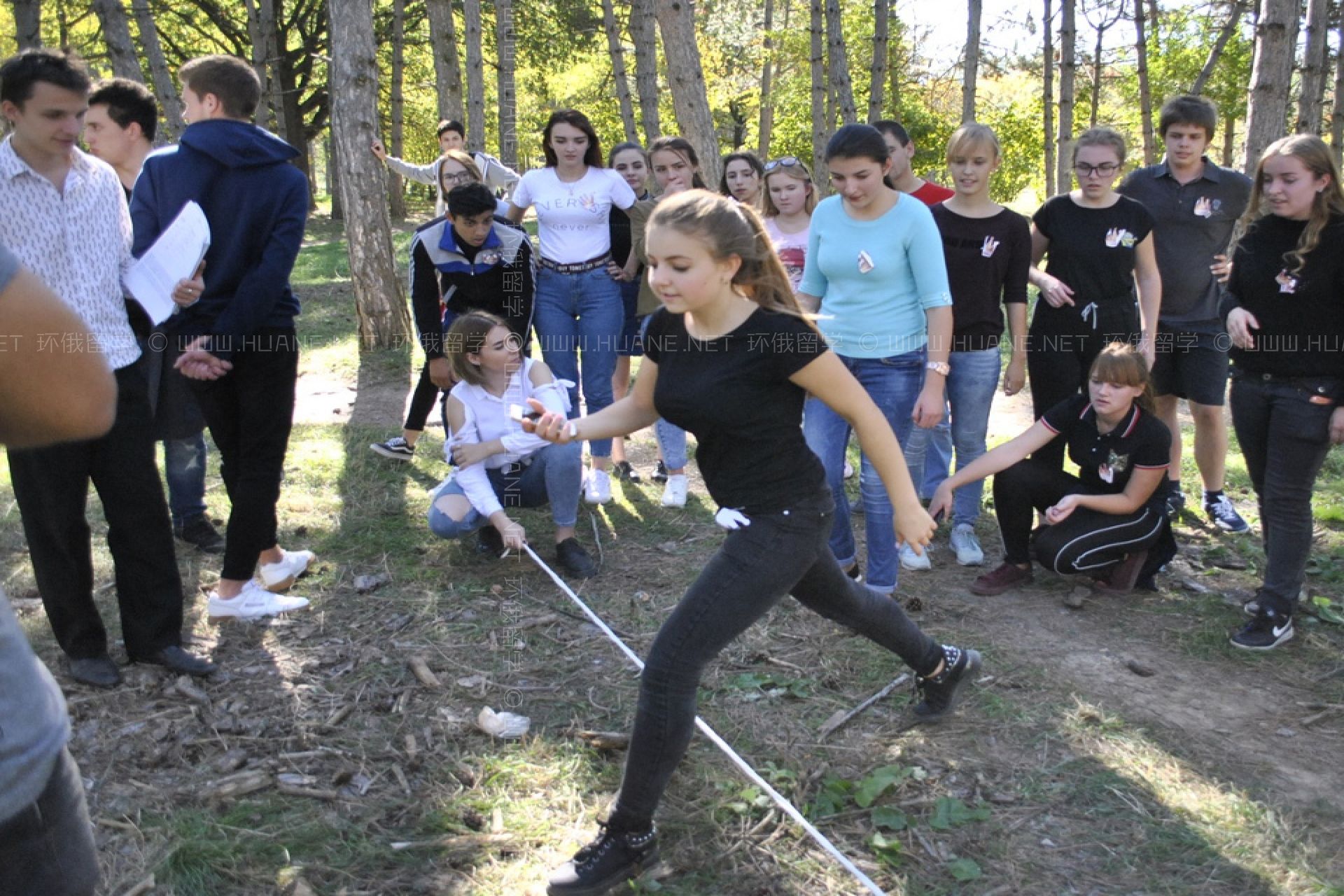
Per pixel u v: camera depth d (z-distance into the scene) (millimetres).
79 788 1584
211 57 3717
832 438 4344
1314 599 4305
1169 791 3055
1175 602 4375
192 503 4867
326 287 13578
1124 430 4250
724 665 3773
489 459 4586
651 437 6863
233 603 4090
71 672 3584
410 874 2719
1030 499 4426
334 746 3270
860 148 3934
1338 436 3701
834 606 2975
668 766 2592
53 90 3080
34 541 3455
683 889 2672
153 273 3492
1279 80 7414
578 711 3494
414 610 4227
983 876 2699
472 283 5156
